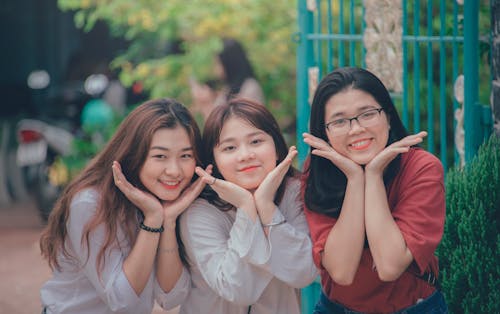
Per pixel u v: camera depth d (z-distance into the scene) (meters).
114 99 9.48
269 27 8.28
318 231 3.38
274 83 8.41
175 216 3.50
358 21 7.64
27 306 6.61
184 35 8.41
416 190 3.26
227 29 8.20
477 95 4.38
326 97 3.32
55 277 3.65
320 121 3.38
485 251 3.97
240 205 3.39
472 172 4.10
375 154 3.29
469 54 4.32
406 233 3.21
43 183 8.95
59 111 10.41
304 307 5.28
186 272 3.61
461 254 4.05
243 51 7.14
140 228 3.50
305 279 3.39
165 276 3.54
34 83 15.43
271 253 3.35
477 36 4.33
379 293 3.39
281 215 3.40
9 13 15.96
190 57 8.05
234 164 3.47
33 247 8.32
